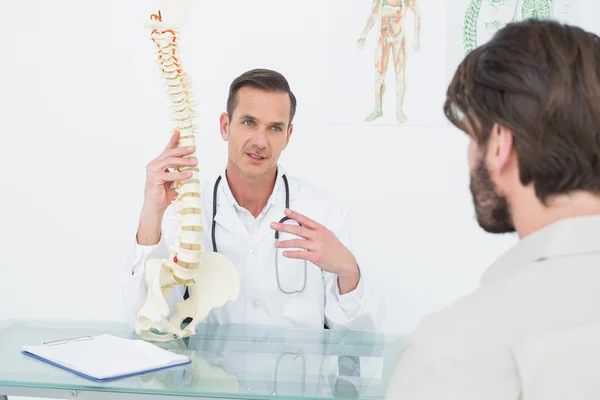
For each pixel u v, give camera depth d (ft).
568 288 1.52
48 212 9.29
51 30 9.05
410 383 1.54
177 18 4.63
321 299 6.32
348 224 6.65
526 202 1.74
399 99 8.83
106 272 9.27
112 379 3.67
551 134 1.65
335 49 8.80
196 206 4.79
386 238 9.02
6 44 9.11
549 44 1.69
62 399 3.91
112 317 9.31
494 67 1.74
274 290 6.25
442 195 8.95
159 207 5.06
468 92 1.80
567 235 1.59
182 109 4.79
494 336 1.50
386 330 9.08
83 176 9.21
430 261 9.02
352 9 8.75
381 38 8.75
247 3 8.82
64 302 9.35
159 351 4.13
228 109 6.07
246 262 6.26
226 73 8.91
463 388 1.46
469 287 9.03
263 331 4.91
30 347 4.18
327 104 8.89
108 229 9.24
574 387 1.41
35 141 9.22
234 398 3.47
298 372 3.85
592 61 1.66
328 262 5.27
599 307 1.48
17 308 9.39
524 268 1.61
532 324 1.49
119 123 9.11
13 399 7.79
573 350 1.43
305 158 8.99
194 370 3.88
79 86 9.10
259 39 8.86
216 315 6.19
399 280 9.04
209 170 8.99
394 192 8.97
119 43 9.00
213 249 6.24
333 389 3.55
